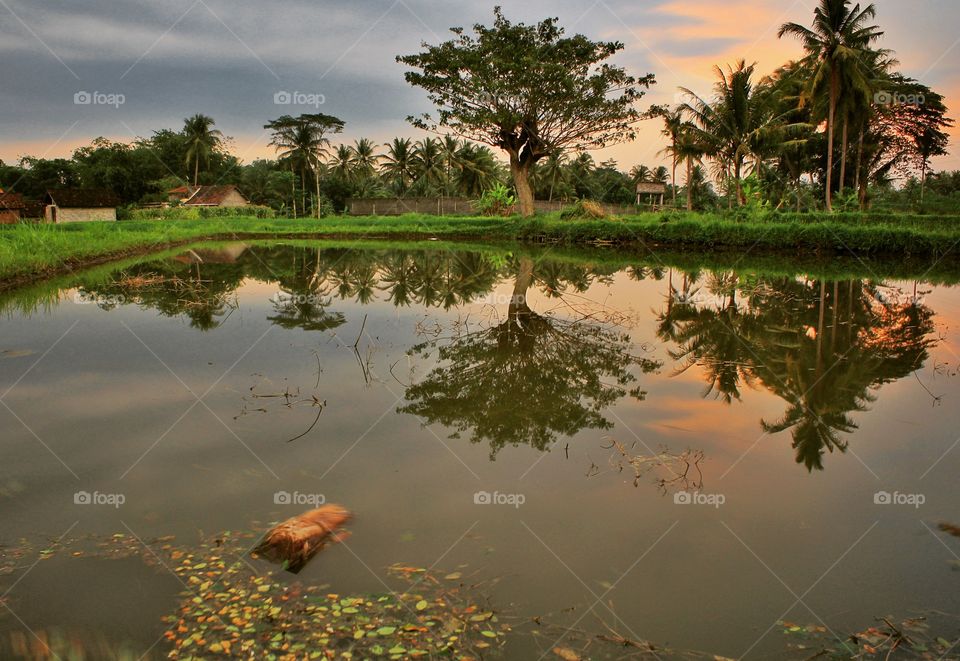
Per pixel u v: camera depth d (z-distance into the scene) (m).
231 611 2.58
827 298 11.66
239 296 11.53
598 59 29.80
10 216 38.12
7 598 2.64
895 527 3.29
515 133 30.41
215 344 7.44
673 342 7.85
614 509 3.47
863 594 2.74
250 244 27.62
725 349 7.46
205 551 3.00
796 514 3.44
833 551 3.07
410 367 6.48
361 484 3.73
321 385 5.77
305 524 3.11
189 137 54.81
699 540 3.16
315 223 37.62
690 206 36.00
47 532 3.16
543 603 2.65
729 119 30.91
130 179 54.28
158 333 8.05
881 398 5.47
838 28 26.41
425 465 4.02
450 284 13.80
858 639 2.45
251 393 5.49
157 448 4.23
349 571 2.86
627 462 4.10
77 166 54.84
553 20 29.00
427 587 2.75
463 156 53.22
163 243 24.31
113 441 4.35
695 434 4.61
